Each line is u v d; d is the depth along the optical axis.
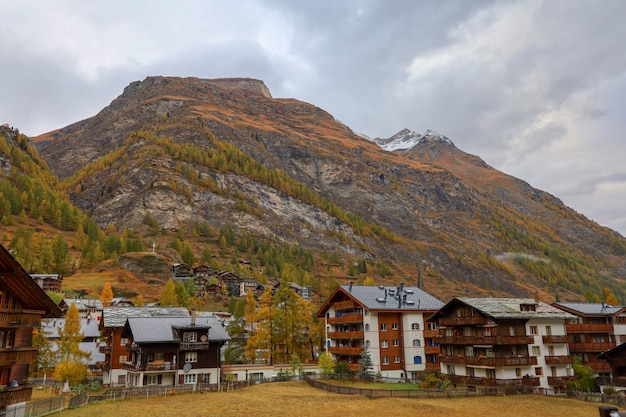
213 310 169.12
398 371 80.50
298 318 91.69
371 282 153.62
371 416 46.00
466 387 66.56
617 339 78.81
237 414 45.72
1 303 36.69
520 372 65.88
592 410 50.66
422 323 83.06
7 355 36.44
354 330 86.12
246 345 96.81
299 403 52.16
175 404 50.25
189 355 70.94
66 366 64.00
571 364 71.75
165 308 88.12
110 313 82.38
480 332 68.25
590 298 159.00
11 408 35.72
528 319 67.50
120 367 76.62
